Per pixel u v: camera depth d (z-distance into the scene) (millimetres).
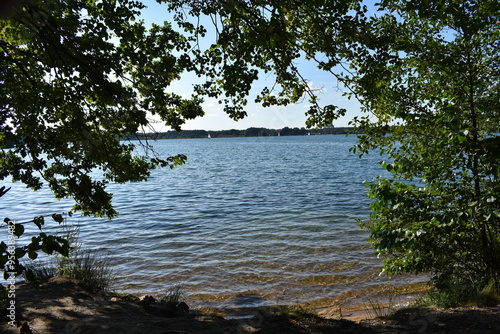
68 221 19109
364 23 4508
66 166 6109
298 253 12453
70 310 5480
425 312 5684
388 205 6824
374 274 10180
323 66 4949
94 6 5535
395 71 6801
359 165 57312
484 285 6301
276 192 30062
